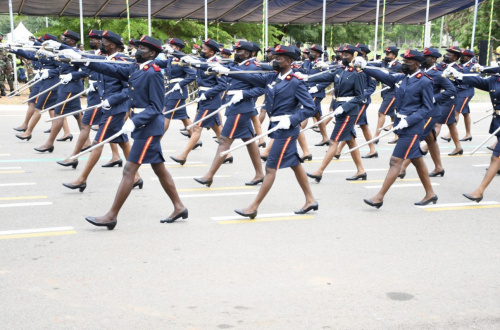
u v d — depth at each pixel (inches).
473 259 227.9
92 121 368.8
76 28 1061.1
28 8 925.8
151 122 252.2
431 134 374.3
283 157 274.1
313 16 1115.9
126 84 326.6
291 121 265.9
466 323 173.6
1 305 179.5
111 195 318.3
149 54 254.5
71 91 430.9
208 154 458.6
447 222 279.1
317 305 183.5
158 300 184.7
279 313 177.3
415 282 203.5
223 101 520.4
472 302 188.1
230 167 407.8
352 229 264.8
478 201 312.2
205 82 411.8
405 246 242.1
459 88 533.3
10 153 440.1
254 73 311.0
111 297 186.4
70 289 191.9
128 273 206.4
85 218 253.0
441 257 229.5
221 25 1211.9
